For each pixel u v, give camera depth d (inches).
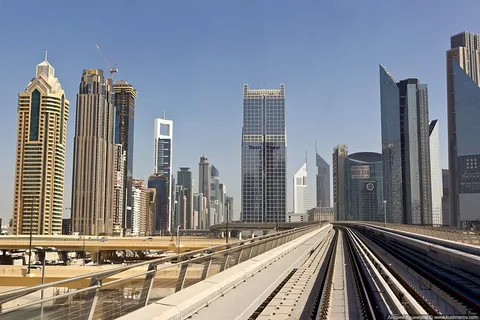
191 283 534.3
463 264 832.9
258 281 660.1
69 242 4202.8
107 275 327.9
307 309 564.1
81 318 300.0
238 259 753.0
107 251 4783.5
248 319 469.4
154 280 417.7
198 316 434.3
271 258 913.5
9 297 240.5
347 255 1488.7
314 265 1032.2
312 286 736.3
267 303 550.3
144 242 4133.9
